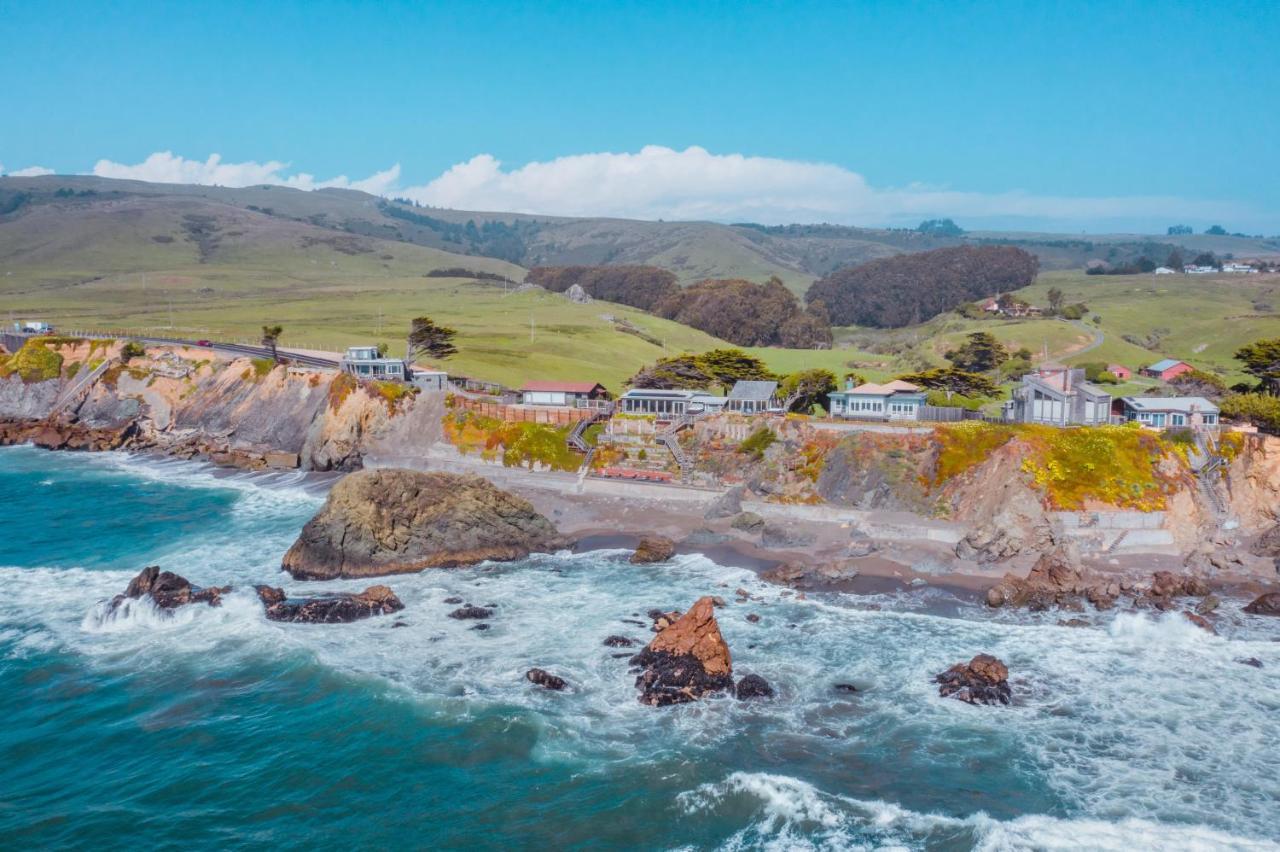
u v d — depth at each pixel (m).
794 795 52.31
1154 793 52.16
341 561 88.19
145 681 66.06
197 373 157.00
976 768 54.81
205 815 51.28
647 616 77.38
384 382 137.12
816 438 109.62
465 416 127.62
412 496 92.56
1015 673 66.44
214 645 71.44
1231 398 116.12
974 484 97.00
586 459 117.75
